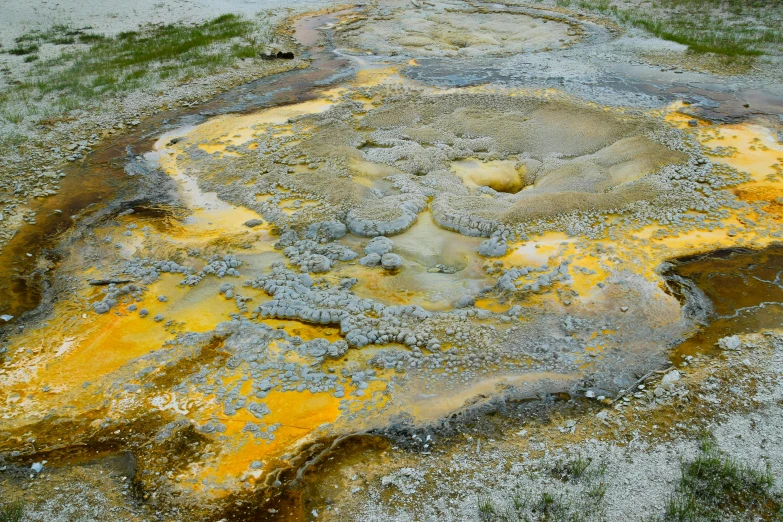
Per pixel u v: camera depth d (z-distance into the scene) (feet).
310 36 52.06
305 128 34.37
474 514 13.92
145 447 15.93
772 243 23.53
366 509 14.17
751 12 53.26
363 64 45.19
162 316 20.66
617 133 32.30
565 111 34.65
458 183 28.19
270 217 26.05
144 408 17.06
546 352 18.75
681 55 44.32
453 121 34.19
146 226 25.72
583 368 18.21
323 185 27.86
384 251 23.66
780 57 42.91
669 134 31.89
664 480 14.61
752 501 14.06
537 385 17.66
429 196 27.50
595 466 15.01
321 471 15.23
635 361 18.40
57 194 28.63
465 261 23.31
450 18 57.26
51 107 37.73
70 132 34.78
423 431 16.31
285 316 20.48
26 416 16.93
